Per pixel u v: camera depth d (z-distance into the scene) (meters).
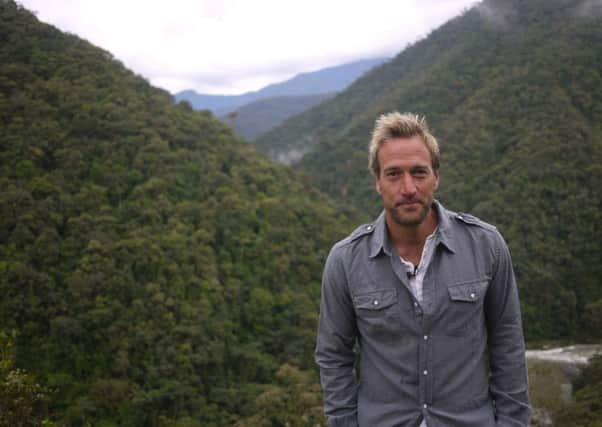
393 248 1.97
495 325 2.01
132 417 23.47
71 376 24.17
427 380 1.86
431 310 1.86
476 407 1.88
